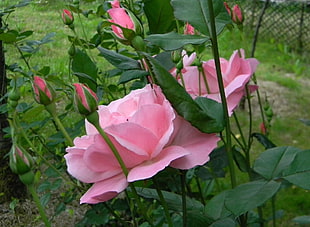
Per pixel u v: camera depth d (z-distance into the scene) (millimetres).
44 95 341
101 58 1806
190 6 379
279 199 1189
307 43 2596
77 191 904
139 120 297
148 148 292
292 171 333
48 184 767
